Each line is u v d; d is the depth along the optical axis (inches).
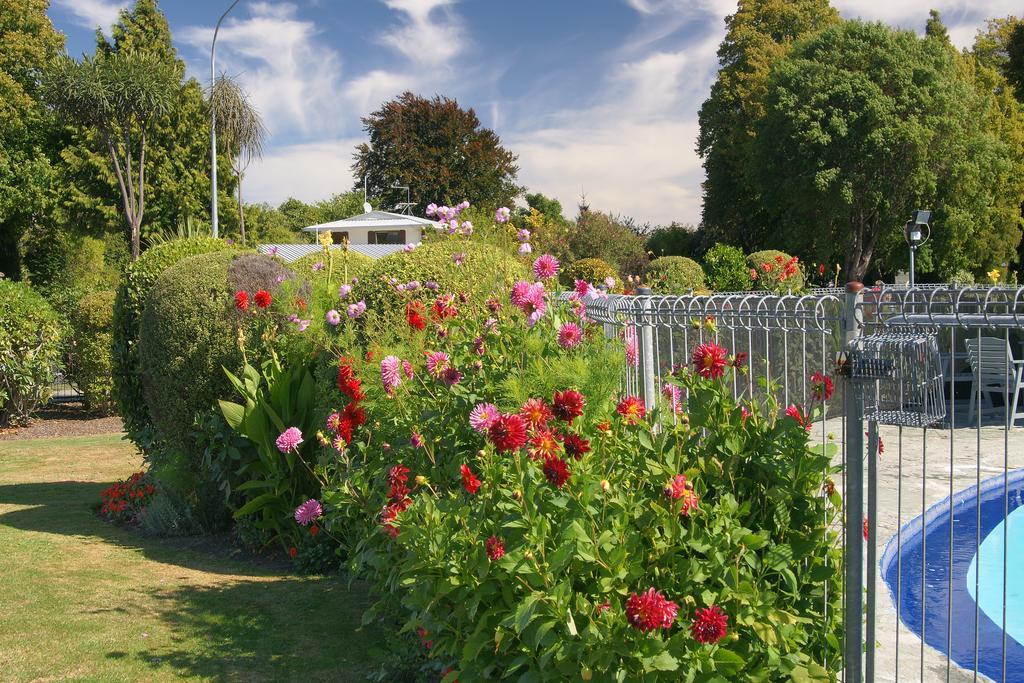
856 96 1224.2
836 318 118.4
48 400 620.4
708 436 131.3
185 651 164.2
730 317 142.2
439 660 141.2
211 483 261.6
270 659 160.4
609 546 110.4
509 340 172.2
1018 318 97.7
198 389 248.5
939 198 1272.1
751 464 128.1
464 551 120.8
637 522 117.5
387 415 180.2
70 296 783.7
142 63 1061.8
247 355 244.1
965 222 1251.2
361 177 2001.7
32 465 424.2
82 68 1018.7
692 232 1761.8
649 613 100.9
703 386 129.0
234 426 228.5
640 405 137.0
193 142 1405.0
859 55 1254.9
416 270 243.0
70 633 172.7
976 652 103.9
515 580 114.3
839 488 164.4
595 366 151.0
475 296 215.8
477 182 1911.9
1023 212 1473.9
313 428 227.9
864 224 1346.0
